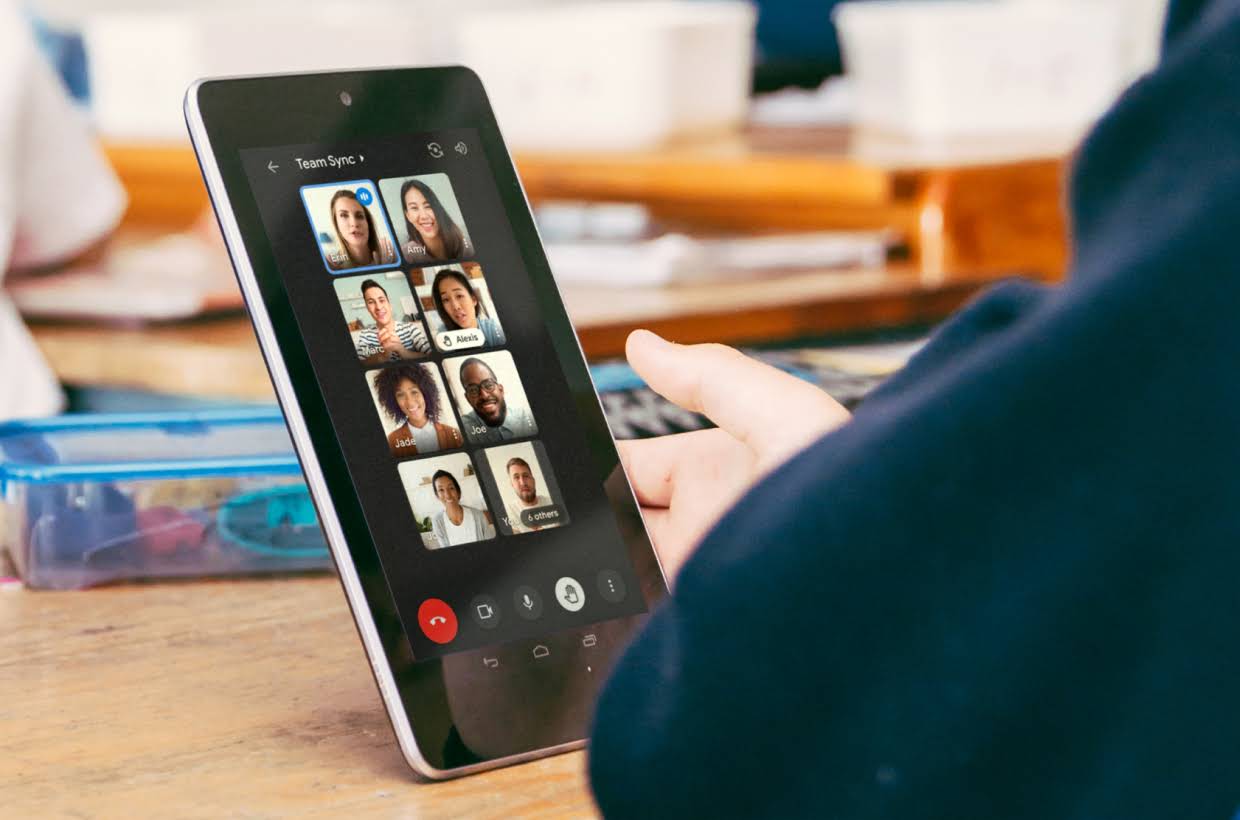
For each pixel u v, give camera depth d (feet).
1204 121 1.14
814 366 3.46
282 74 2.13
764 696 1.20
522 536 2.03
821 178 6.70
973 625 1.14
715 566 1.24
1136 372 1.11
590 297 5.43
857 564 1.17
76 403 5.19
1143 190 1.17
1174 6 1.26
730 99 8.00
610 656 2.00
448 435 2.03
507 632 1.94
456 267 2.17
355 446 1.96
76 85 9.01
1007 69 7.32
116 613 2.48
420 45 8.02
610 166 7.55
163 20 8.04
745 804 1.22
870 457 1.19
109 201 5.82
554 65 7.82
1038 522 1.13
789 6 10.89
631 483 2.22
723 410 1.85
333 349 2.01
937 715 1.15
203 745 1.90
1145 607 1.11
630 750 1.29
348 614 2.47
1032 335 1.16
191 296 5.25
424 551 1.94
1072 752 1.12
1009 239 6.52
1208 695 1.10
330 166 2.12
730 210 7.39
